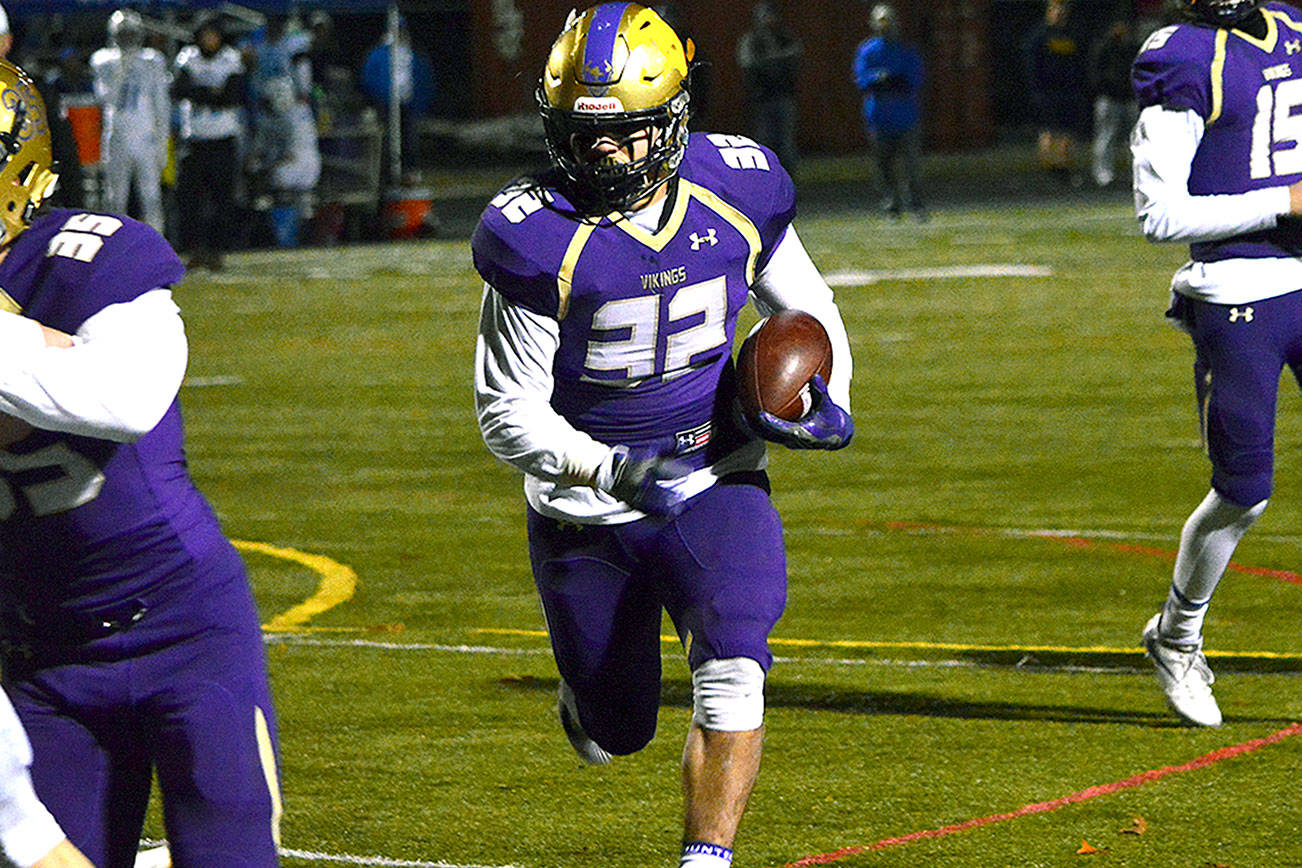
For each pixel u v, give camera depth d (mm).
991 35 116125
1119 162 92125
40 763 9789
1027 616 20547
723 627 11641
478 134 105875
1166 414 33094
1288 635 19484
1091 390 35625
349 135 68000
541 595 12758
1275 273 15891
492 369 11984
